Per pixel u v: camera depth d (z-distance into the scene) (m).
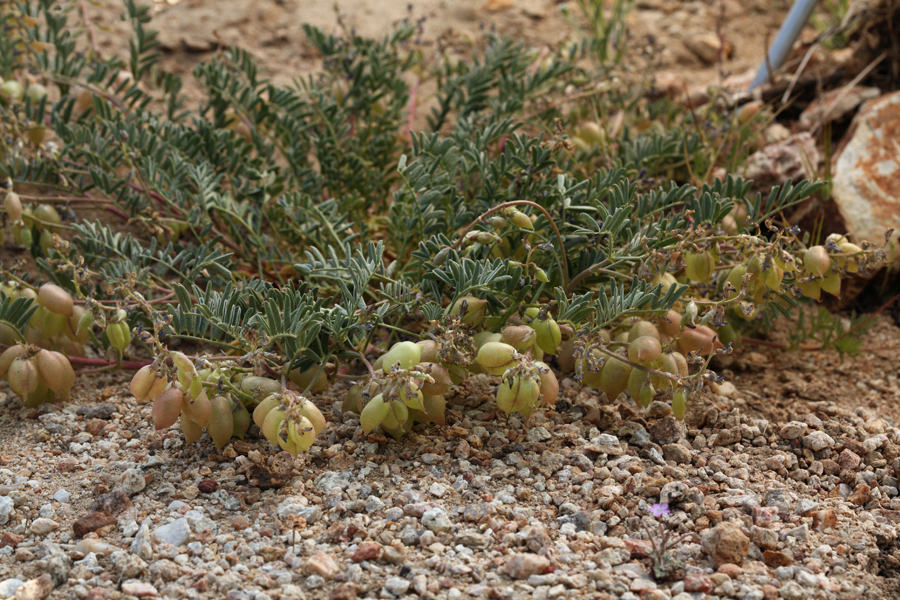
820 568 1.14
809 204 1.38
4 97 1.36
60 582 1.12
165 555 1.14
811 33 1.79
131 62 1.38
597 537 1.15
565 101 1.41
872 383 1.30
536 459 1.20
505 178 1.29
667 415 1.24
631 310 1.19
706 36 1.79
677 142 1.38
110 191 1.31
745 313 1.18
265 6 1.77
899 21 1.46
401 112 1.47
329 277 1.22
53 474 1.19
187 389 1.16
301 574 1.13
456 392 1.25
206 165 1.31
